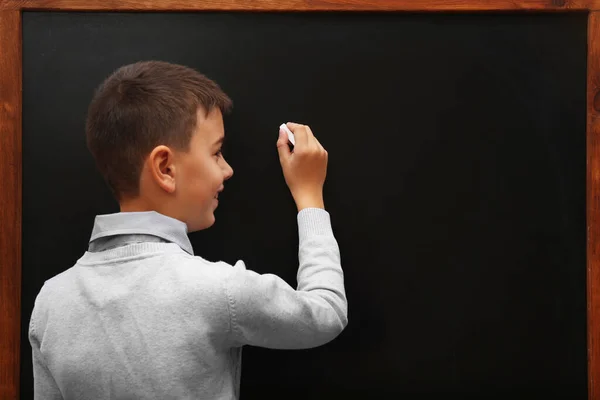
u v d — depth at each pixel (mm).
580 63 921
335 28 924
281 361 936
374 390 935
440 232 931
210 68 921
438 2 914
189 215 748
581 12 917
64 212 920
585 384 927
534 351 931
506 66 926
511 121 926
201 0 910
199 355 659
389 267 931
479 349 933
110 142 722
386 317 933
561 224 927
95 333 671
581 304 928
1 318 902
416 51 925
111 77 768
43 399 721
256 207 926
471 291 932
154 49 920
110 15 918
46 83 916
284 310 687
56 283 723
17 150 905
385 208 929
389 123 927
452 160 929
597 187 913
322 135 926
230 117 920
